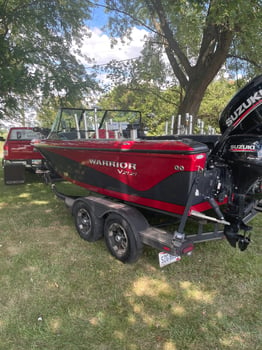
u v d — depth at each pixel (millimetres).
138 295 2613
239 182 2678
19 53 8023
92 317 2326
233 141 2623
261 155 2461
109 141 3268
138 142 2834
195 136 4023
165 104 14641
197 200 2660
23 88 7965
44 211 5102
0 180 8086
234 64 10234
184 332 2160
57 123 4762
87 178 3984
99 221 3516
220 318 2309
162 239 2711
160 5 8906
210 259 3242
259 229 4129
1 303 2494
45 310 2402
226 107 2676
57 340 2088
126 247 3037
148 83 12625
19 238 3871
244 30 7051
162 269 3047
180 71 10078
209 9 6883
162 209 2871
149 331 2176
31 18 8539
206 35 8648
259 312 2373
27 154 7309
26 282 2807
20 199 5945
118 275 2934
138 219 2998
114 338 2107
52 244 3672
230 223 2746
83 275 2928
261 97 2395
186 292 2656
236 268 3049
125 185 3266
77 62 9938
